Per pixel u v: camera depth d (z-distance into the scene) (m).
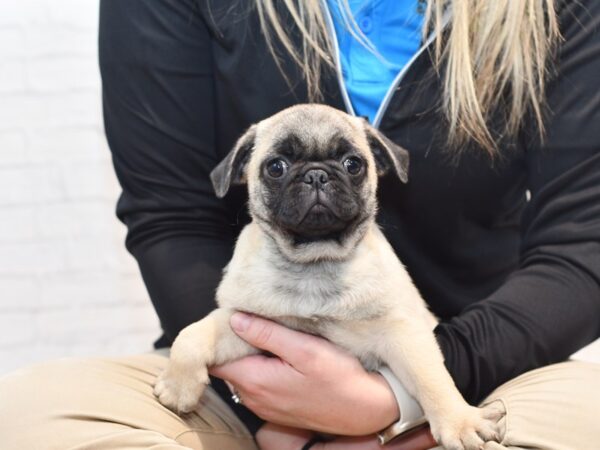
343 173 0.87
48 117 1.45
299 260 0.85
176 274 0.93
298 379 0.82
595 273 0.85
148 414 0.80
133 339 1.47
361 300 0.84
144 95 0.97
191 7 0.97
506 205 0.96
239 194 0.98
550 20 0.91
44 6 1.45
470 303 0.96
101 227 1.46
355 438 0.84
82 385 0.79
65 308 1.46
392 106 0.93
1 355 1.45
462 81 0.91
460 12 0.92
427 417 0.80
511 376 0.84
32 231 1.45
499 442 0.77
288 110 0.91
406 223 0.94
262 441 0.88
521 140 0.94
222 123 0.99
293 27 0.96
